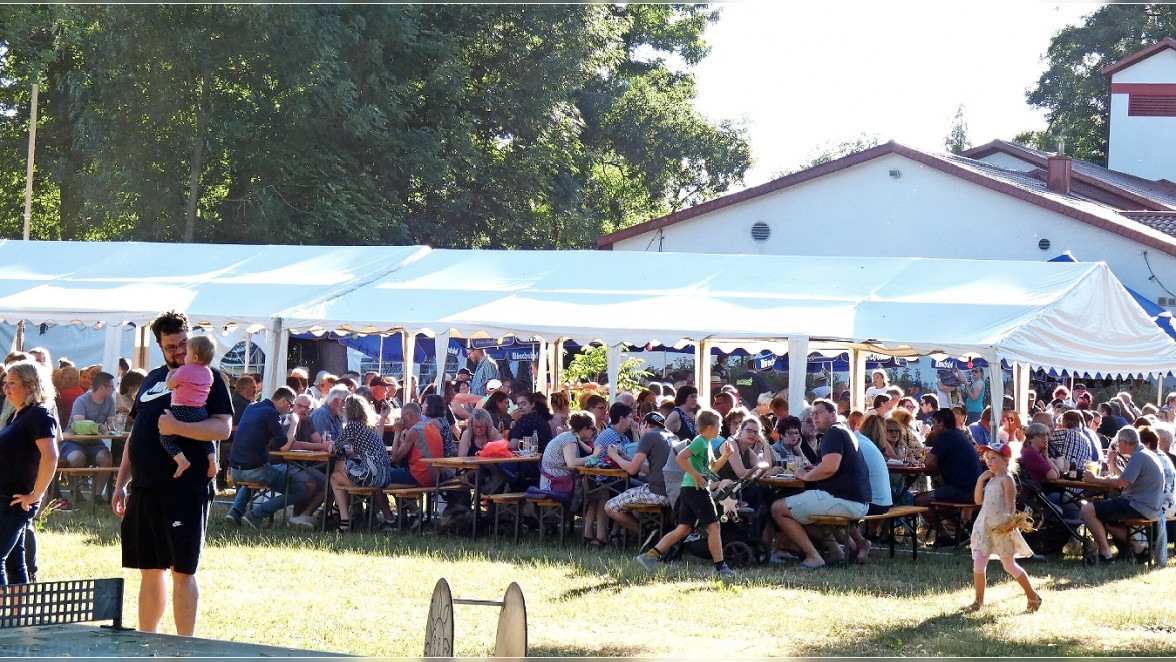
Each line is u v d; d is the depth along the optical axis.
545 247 39.72
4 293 17.75
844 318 14.23
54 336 23.80
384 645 7.56
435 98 35.47
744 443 12.05
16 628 4.36
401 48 34.34
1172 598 9.97
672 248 28.98
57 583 4.48
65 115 33.75
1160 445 13.98
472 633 7.94
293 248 18.81
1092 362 14.38
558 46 37.62
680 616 8.77
